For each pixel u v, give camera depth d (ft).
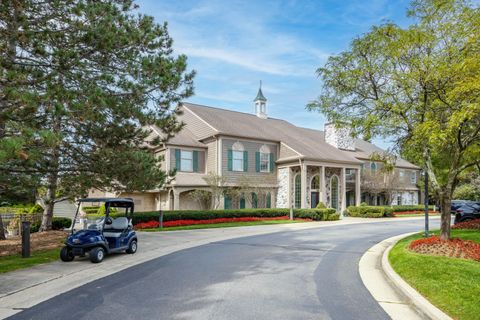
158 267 31.17
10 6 31.99
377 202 134.21
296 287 24.13
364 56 39.47
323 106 41.83
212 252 39.65
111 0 38.60
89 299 21.29
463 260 28.27
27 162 32.53
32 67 31.94
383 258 33.76
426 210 47.01
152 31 38.06
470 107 28.63
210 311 18.90
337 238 53.11
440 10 35.70
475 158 40.75
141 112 37.04
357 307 19.77
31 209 69.67
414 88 37.09
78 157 41.06
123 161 39.50
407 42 36.40
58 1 33.58
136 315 18.34
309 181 99.96
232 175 89.40
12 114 28.81
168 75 37.19
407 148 41.98
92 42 32.89
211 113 101.55
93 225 35.81
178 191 80.43
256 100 118.32
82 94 32.42
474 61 30.37
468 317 16.70
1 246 43.29
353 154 122.31
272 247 43.65
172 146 84.94
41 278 26.78
